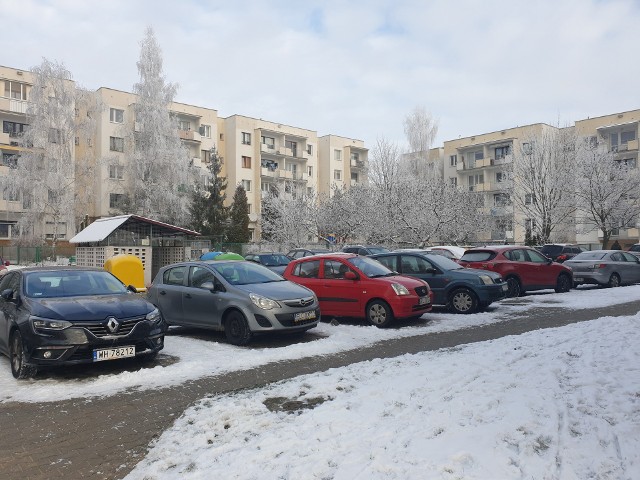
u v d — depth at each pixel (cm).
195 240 2655
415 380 581
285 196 4022
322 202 3728
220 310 902
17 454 427
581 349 715
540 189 3272
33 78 3756
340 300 1078
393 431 429
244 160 5959
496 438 402
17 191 3669
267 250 3803
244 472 370
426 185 3244
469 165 6194
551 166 3306
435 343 867
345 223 3362
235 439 440
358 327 1027
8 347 712
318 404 532
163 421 502
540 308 1287
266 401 545
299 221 3756
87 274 836
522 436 407
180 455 413
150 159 3922
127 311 710
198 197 4469
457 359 679
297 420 470
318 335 966
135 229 1911
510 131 5838
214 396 575
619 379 554
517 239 4906
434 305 1338
